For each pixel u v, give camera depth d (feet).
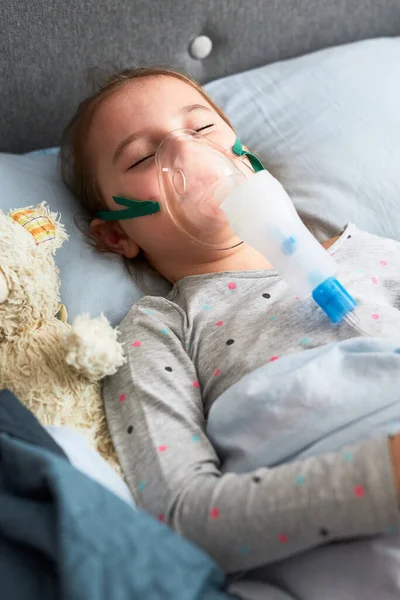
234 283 3.67
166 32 4.75
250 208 3.12
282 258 3.12
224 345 3.38
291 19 5.07
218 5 4.78
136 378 3.20
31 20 4.33
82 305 3.76
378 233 4.33
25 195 4.10
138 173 3.75
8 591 2.24
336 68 4.88
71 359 2.97
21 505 2.38
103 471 2.86
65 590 2.14
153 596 2.22
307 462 2.61
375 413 2.85
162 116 3.78
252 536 2.55
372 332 3.20
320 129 4.61
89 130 4.01
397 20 5.40
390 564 2.48
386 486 2.41
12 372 3.01
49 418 3.00
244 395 3.01
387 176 4.43
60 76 4.62
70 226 4.08
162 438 2.95
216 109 4.20
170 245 3.82
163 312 3.64
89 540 2.26
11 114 4.65
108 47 4.64
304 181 4.45
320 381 2.93
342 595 2.54
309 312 3.36
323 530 2.48
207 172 3.48
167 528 2.43
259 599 2.58
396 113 4.66
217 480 2.73
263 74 4.95
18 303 3.02
